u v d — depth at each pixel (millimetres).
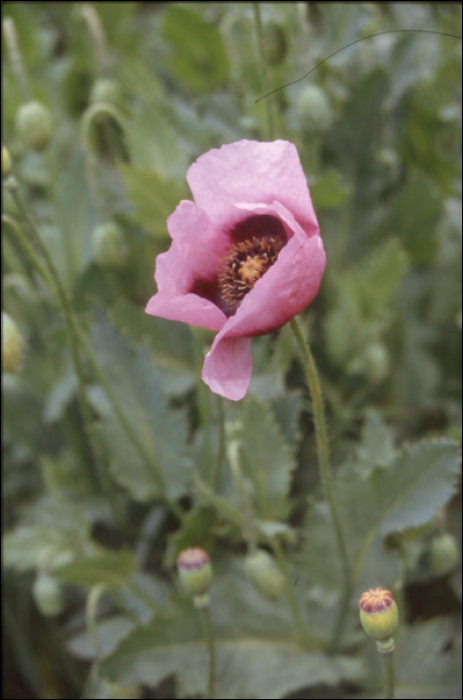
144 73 1555
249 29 1492
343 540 1274
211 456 1368
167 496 1380
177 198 1407
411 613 1402
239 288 1195
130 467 1381
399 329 1492
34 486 1504
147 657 1307
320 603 1330
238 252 1193
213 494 1312
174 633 1314
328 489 1243
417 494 1285
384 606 1198
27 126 1420
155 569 1444
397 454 1284
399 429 1472
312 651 1327
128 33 1718
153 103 1489
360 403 1473
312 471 1434
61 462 1485
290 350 1382
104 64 1528
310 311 1492
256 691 1299
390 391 1476
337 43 1471
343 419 1443
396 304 1503
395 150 1531
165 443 1377
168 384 1430
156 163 1440
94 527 1460
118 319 1434
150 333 1439
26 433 1495
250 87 1501
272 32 1418
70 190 1490
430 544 1340
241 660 1318
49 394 1457
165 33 1538
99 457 1404
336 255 1497
